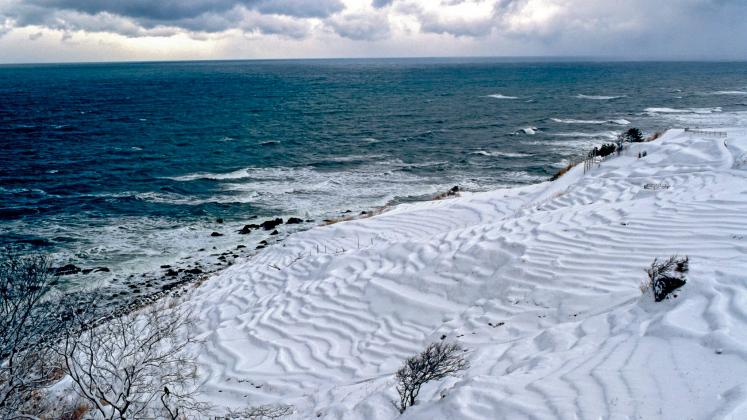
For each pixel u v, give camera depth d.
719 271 7.81
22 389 7.10
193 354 10.88
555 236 11.78
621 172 18.83
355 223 19.53
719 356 5.52
